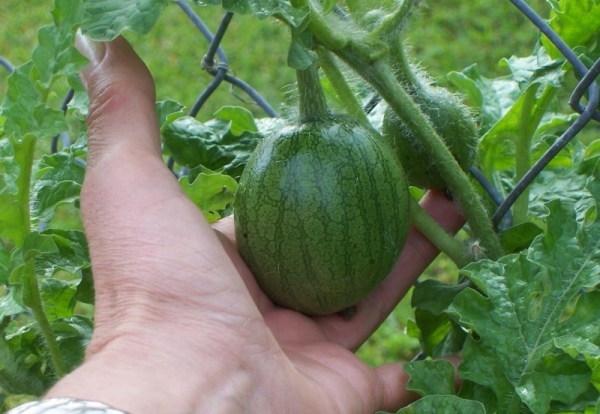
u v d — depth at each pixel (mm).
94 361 258
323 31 307
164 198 281
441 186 370
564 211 319
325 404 305
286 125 323
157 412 246
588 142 750
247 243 318
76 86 271
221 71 428
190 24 957
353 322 365
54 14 268
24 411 232
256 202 311
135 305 271
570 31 367
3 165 285
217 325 272
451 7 918
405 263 374
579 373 300
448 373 315
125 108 294
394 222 315
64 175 339
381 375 342
